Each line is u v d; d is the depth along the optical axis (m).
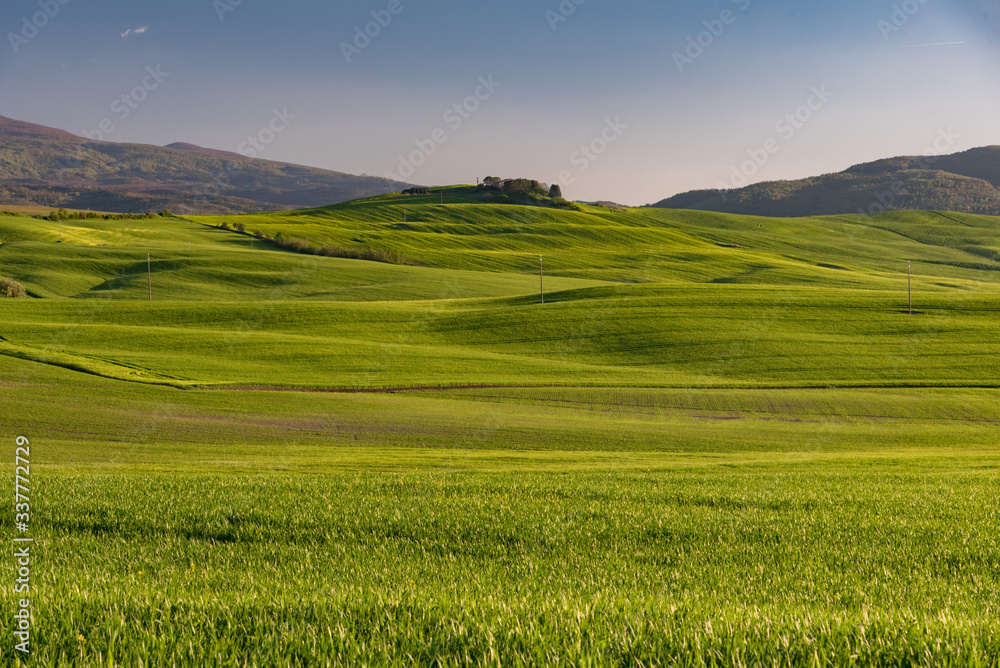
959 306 99.25
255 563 10.33
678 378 73.19
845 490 18.67
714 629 5.04
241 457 37.62
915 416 58.16
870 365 77.38
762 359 80.31
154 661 4.48
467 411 56.69
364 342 84.69
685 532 12.66
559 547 11.63
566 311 100.75
